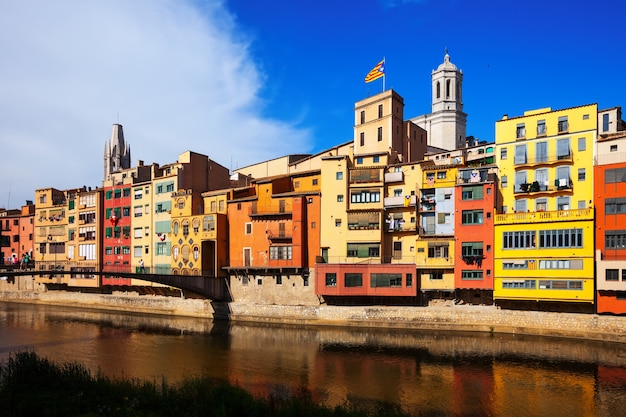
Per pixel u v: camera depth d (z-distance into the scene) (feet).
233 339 162.30
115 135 414.41
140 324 195.21
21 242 306.76
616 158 152.66
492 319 162.71
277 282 200.85
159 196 237.45
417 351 141.18
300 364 128.98
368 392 106.11
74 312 230.07
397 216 190.90
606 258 149.28
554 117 166.91
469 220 173.37
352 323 178.29
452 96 297.74
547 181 166.61
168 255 229.66
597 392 104.99
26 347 153.48
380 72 227.40
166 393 74.28
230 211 215.51
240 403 69.51
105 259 252.83
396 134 226.17
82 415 63.67
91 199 260.62
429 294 179.83
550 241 157.58
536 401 100.22
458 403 99.40
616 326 144.25
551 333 153.48
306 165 255.70
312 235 198.39
